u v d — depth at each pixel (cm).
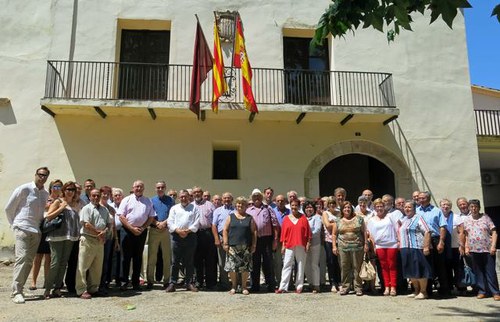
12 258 1093
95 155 1150
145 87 1204
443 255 741
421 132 1268
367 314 591
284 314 584
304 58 1298
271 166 1191
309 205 803
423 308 631
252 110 1085
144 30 1260
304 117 1185
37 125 1154
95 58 1192
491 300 691
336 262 774
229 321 542
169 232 761
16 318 529
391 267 737
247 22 1252
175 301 652
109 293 701
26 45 1187
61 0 1216
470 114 1302
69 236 664
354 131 1241
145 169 1154
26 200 632
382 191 1375
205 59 1105
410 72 1296
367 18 441
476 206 732
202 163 1173
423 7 427
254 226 739
